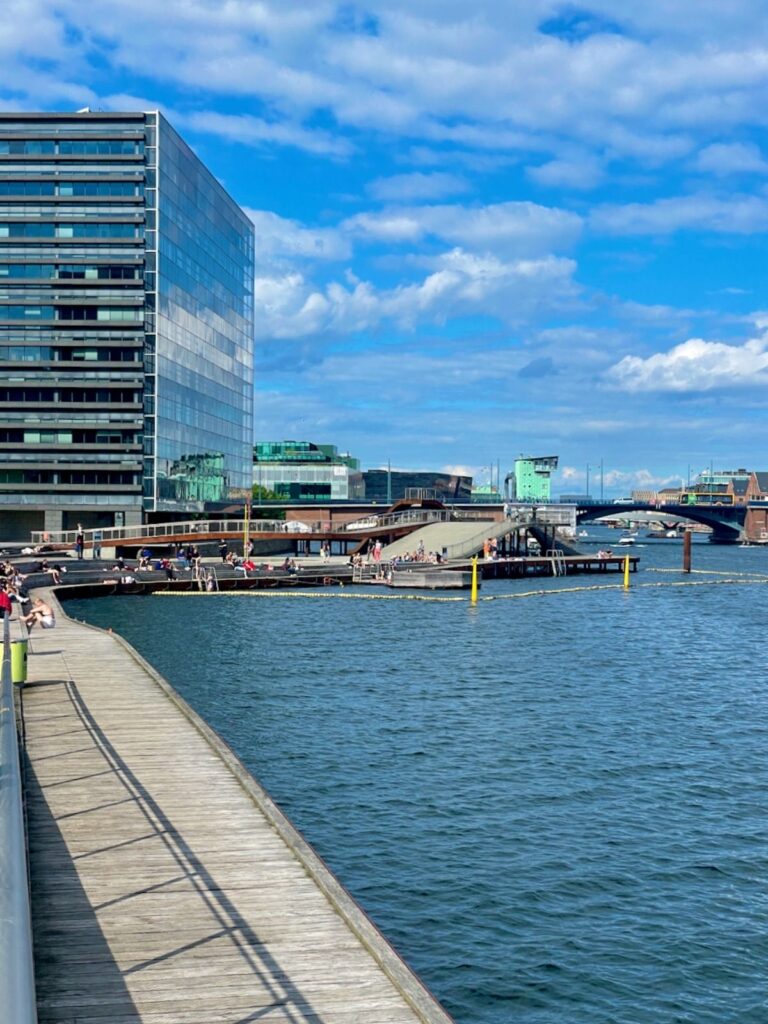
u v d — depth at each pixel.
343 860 21.66
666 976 16.89
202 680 43.69
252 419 178.12
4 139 129.12
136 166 129.25
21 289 130.00
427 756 30.61
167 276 133.50
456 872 21.11
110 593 82.31
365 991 10.64
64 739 22.88
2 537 135.38
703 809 25.84
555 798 26.50
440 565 105.25
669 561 179.75
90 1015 10.03
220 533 112.81
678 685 45.81
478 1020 15.47
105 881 13.84
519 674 47.44
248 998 10.45
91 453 130.62
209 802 17.81
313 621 67.62
